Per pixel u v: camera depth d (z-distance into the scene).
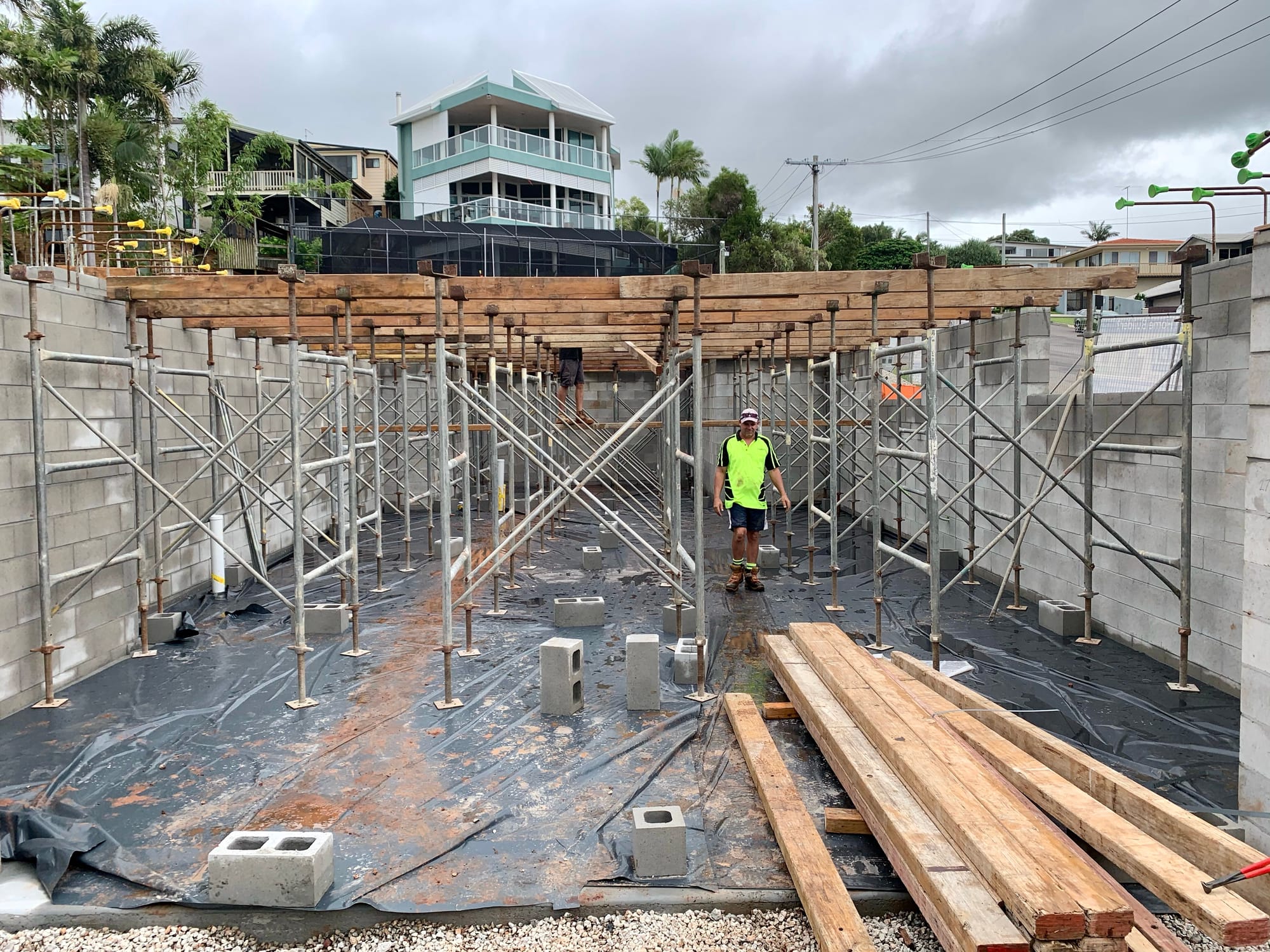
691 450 16.91
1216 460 5.30
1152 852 2.89
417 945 3.11
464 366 6.17
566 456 14.79
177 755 4.63
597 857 3.55
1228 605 5.22
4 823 3.74
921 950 3.02
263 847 3.33
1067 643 6.48
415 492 15.04
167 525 7.61
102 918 3.23
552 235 26.38
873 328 6.52
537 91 34.31
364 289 6.04
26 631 5.38
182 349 7.97
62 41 22.22
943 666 5.88
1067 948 2.39
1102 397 6.59
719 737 4.85
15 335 5.25
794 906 3.25
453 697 5.51
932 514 5.61
